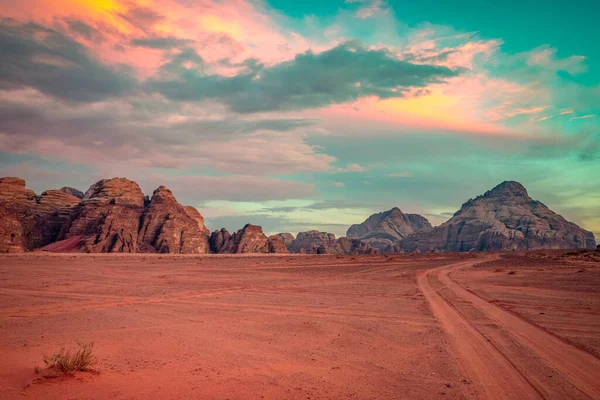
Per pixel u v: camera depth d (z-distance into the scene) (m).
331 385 10.42
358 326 19.03
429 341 15.83
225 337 16.27
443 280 46.28
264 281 45.34
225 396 9.32
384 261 93.06
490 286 38.53
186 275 53.25
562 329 18.08
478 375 11.42
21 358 12.24
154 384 10.01
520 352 14.04
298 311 23.64
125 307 24.69
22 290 33.12
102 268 63.88
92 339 15.60
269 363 12.50
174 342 15.17
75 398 8.68
